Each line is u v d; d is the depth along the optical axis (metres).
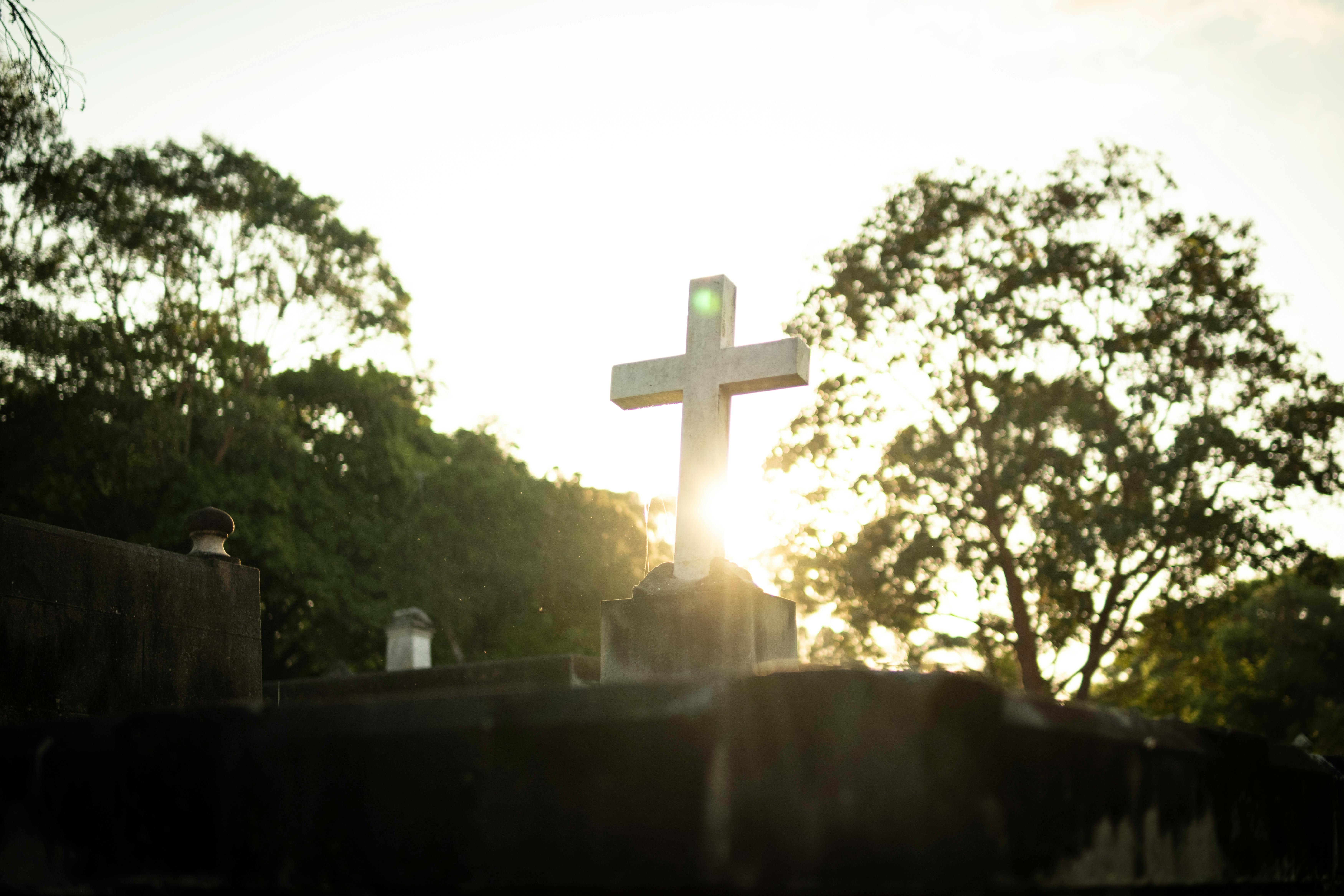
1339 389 20.62
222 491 24.78
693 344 6.93
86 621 5.72
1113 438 19.72
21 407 22.25
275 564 25.44
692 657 6.17
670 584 6.45
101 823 1.71
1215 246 21.28
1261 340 20.67
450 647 34.56
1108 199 21.45
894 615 21.31
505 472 32.72
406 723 1.52
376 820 1.51
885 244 22.45
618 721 1.38
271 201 25.66
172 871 1.64
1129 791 1.82
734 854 1.31
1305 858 2.62
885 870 1.31
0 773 1.82
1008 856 1.43
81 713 5.61
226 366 25.77
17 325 20.27
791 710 1.40
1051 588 20.72
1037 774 1.54
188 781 1.66
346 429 29.09
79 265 21.52
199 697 6.32
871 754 1.35
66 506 24.52
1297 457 19.95
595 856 1.35
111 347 22.64
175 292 24.41
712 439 6.73
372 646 30.16
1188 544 20.31
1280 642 27.95
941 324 21.92
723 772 1.31
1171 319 20.83
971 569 20.69
